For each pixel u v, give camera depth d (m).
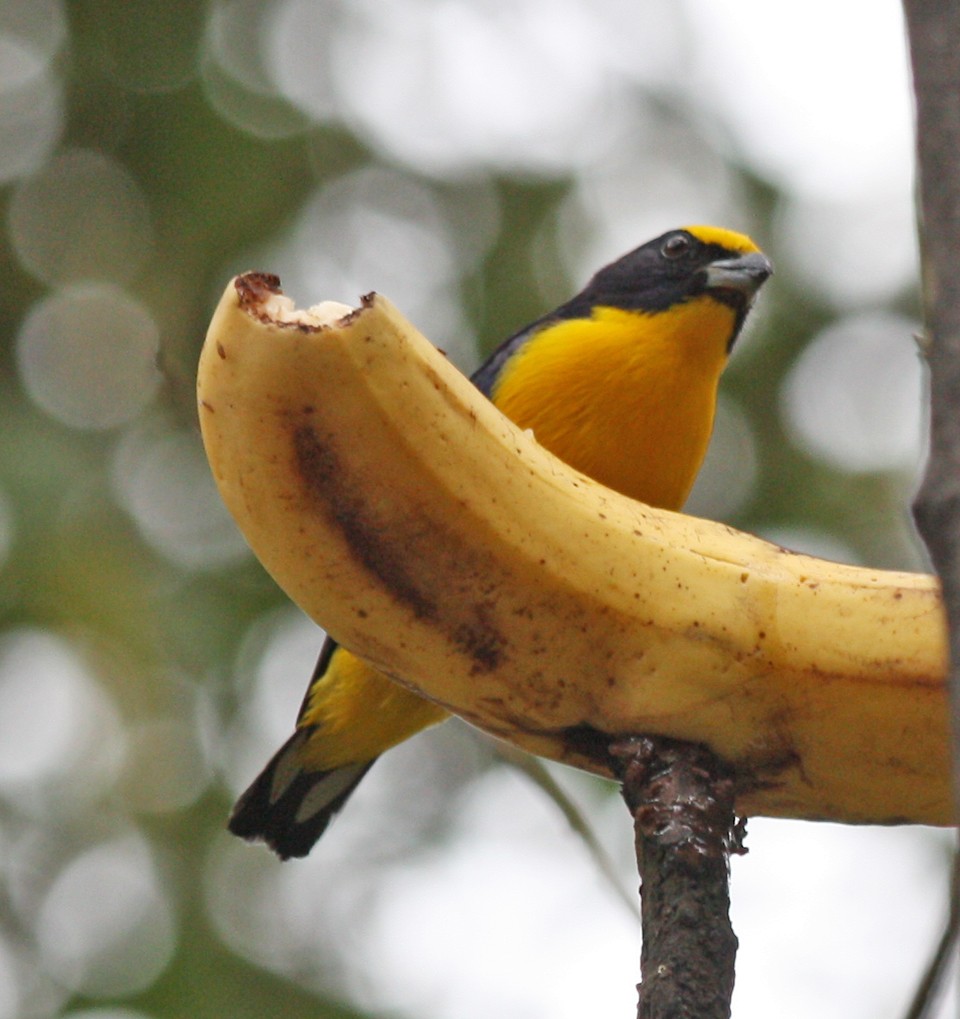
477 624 4.57
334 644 7.53
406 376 4.32
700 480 13.05
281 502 4.36
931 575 4.77
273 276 4.33
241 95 13.32
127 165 13.49
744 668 4.63
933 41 2.84
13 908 11.53
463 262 13.43
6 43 13.59
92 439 12.41
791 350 13.30
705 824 4.47
